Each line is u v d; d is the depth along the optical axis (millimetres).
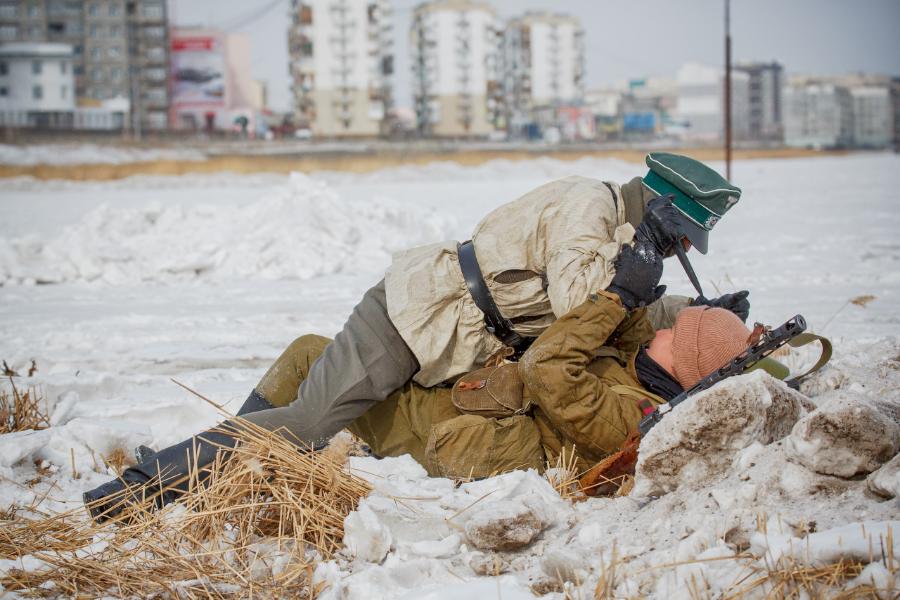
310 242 11922
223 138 83500
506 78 160500
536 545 3064
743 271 10281
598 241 3605
